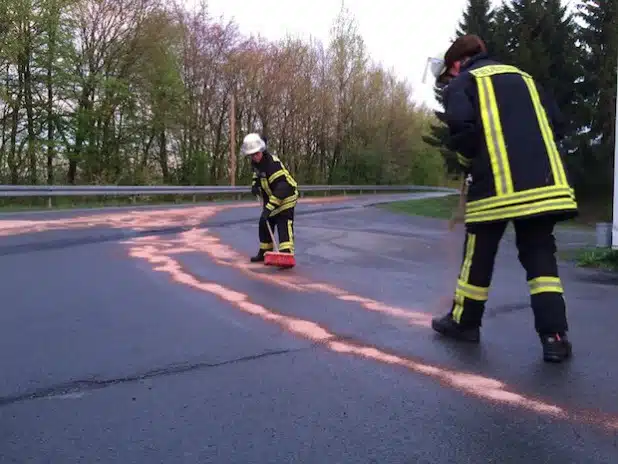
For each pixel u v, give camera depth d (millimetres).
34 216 14055
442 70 4117
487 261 3828
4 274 6223
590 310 4887
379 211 19438
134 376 3277
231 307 4883
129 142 31438
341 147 50688
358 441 2527
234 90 38438
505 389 3098
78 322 4363
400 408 2859
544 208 3453
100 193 20250
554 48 25375
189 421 2719
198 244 9133
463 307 3906
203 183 36219
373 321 4477
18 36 24484
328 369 3400
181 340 3943
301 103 44281
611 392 3051
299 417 2758
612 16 24547
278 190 7090
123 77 29938
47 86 27062
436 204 23359
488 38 27719
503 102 3621
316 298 5293
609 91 24078
